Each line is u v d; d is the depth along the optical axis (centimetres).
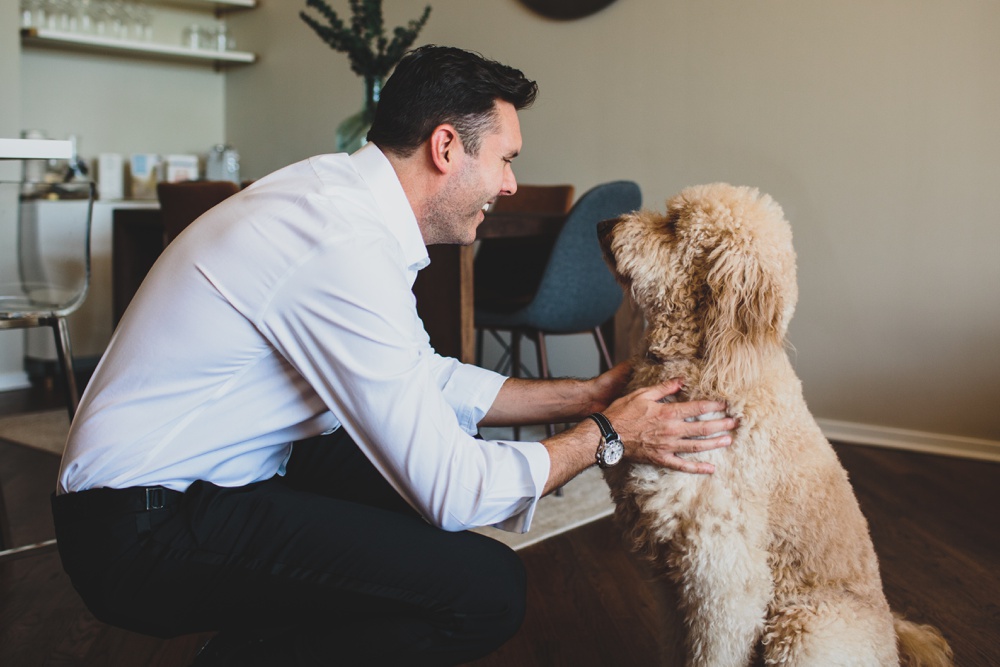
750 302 123
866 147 304
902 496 258
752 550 122
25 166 395
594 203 257
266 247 106
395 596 113
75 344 419
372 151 120
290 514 113
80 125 457
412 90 117
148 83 481
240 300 107
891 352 308
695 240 129
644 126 352
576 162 374
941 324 298
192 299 107
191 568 109
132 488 109
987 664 164
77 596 190
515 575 121
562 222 271
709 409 125
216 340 108
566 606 188
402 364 108
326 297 105
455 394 145
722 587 121
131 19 459
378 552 113
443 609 114
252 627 118
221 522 111
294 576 111
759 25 319
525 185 350
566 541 223
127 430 109
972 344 293
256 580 111
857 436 315
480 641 117
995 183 283
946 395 300
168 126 492
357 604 113
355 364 107
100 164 446
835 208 312
